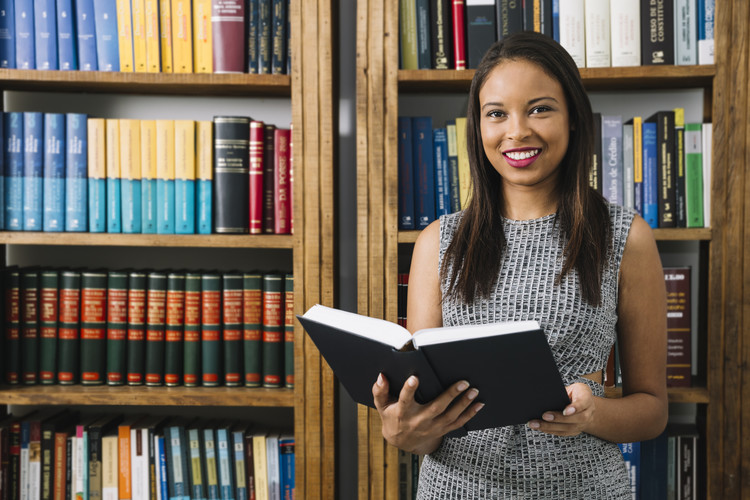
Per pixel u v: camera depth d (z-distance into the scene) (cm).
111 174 147
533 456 90
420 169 145
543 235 96
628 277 94
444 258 102
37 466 149
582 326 90
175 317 149
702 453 143
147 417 161
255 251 174
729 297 135
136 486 149
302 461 143
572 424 77
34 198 146
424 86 151
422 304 105
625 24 139
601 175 141
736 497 135
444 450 97
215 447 149
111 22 146
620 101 164
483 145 97
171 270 157
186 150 147
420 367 69
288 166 149
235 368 149
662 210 140
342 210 172
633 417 89
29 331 149
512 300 94
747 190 134
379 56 138
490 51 97
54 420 153
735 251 134
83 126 147
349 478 174
